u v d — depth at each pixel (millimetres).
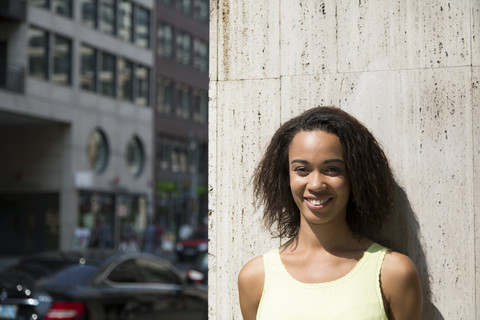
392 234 2756
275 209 2482
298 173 2303
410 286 2232
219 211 3000
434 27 2777
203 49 48719
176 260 30359
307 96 2922
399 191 2766
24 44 29734
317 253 2318
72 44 33062
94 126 34562
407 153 2775
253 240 2945
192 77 46719
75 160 32938
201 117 47938
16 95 29078
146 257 7754
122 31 37688
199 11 48219
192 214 45406
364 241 2365
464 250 2688
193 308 7844
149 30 40500
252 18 3016
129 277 7301
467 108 2723
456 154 2725
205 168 48719
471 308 2664
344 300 2182
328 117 2303
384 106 2816
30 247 32562
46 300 6434
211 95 3045
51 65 31547
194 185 44188
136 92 38844
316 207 2270
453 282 2691
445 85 2752
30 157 32875
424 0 2791
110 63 36438
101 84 35531
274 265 2340
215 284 2986
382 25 2840
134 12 38750
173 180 43688
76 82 33219
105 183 35312
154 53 40812
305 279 2266
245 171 2980
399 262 2246
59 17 32156
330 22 2908
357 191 2289
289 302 2230
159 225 35188
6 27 29656
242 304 2414
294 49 2955
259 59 2998
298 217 2508
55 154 32594
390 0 2834
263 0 3006
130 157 38406
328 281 2238
